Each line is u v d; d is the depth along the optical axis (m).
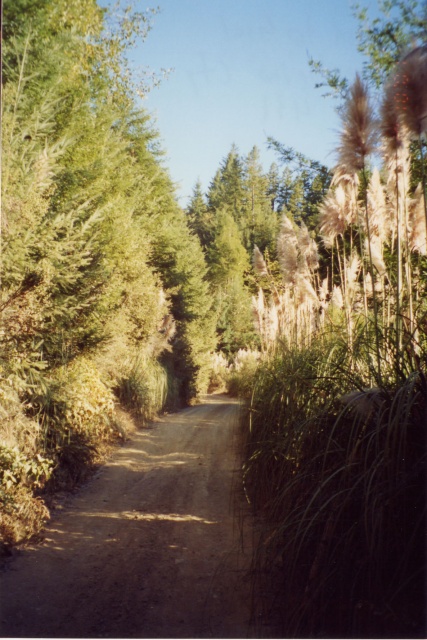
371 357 4.77
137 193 18.47
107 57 15.59
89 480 7.92
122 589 4.21
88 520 5.99
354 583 3.31
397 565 3.39
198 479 8.02
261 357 9.69
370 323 5.63
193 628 3.57
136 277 15.40
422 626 3.28
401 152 5.71
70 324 8.79
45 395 7.75
